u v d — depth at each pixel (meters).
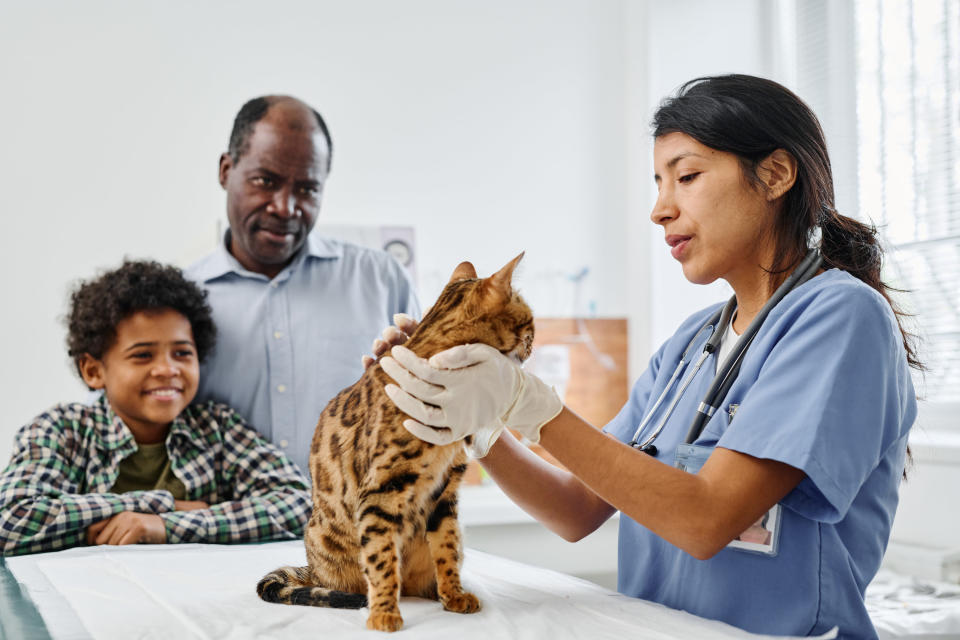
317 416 2.30
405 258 3.35
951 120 2.66
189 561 1.41
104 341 1.94
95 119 3.01
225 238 2.39
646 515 0.93
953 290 2.62
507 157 3.57
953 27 2.67
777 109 1.11
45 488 1.80
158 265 2.15
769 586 1.00
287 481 2.00
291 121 2.21
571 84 3.68
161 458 2.02
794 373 0.97
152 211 3.06
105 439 1.95
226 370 2.24
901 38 2.89
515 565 1.37
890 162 2.90
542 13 3.65
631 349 3.71
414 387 0.96
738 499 0.93
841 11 3.16
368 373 1.19
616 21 3.76
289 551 1.55
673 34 3.62
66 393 2.94
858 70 3.08
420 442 1.02
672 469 0.94
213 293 2.29
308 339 2.32
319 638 0.87
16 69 2.93
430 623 0.94
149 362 1.95
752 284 1.20
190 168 3.11
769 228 1.16
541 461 1.28
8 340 2.89
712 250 1.14
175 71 3.11
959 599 1.97
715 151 1.11
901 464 1.07
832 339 0.98
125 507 1.79
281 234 2.25
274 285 2.32
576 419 0.98
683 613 0.99
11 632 0.90
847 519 1.02
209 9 3.16
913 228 2.78
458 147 3.50
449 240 3.46
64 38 2.98
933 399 2.63
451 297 1.13
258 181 2.20
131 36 3.06
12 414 2.88
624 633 0.89
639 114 3.65
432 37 3.47
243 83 3.20
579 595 1.11
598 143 3.71
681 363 1.31
